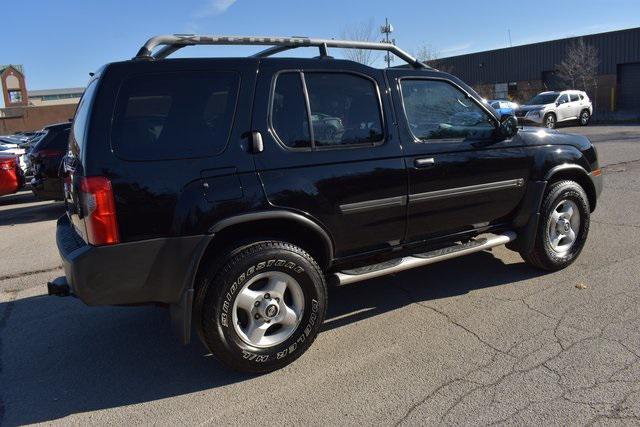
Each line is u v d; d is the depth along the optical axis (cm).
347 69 386
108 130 314
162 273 324
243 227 351
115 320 462
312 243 385
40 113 5759
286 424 297
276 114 356
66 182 389
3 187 1148
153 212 317
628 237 604
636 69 3416
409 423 289
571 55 3562
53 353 405
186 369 369
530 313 418
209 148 333
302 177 357
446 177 420
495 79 4288
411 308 445
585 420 280
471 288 481
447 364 349
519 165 463
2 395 346
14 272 630
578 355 347
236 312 340
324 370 354
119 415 317
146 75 325
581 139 523
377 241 404
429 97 426
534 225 479
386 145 393
